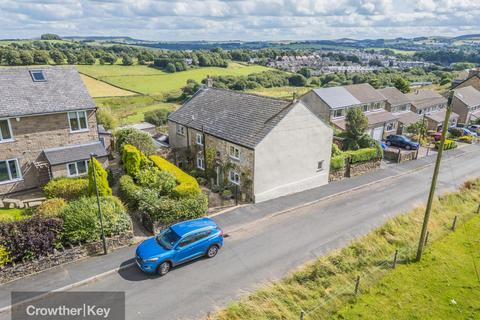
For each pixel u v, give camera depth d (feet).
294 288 49.21
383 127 153.48
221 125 91.50
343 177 101.65
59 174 80.59
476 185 95.66
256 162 77.97
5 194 79.00
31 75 85.10
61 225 56.13
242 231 67.56
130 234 60.90
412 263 56.44
